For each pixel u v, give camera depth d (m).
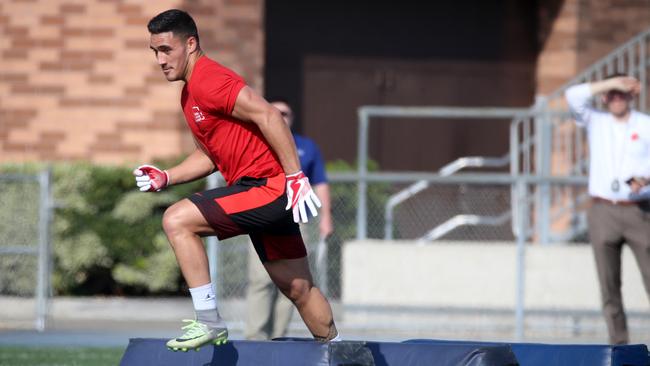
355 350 22.56
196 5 60.50
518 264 46.22
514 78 66.44
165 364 24.09
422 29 66.94
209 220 23.33
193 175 25.28
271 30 66.12
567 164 57.78
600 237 37.94
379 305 47.78
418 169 66.69
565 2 64.19
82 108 60.28
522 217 46.44
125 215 55.81
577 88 38.34
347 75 66.50
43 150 60.44
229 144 23.70
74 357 36.94
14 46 60.56
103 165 57.41
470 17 67.06
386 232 50.62
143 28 60.22
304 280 24.95
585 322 48.69
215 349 23.73
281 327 36.56
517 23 66.44
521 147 65.44
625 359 24.33
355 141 66.38
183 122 60.16
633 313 45.88
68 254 55.88
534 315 47.84
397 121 66.62
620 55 56.69
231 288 46.69
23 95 60.47
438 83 66.94
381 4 66.69
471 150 66.81
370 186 51.75
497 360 22.27
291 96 66.12
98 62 60.34
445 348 22.61
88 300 54.91
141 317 50.94
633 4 64.12
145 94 60.22
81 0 60.34
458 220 53.16
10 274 53.50
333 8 66.44
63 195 56.00
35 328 46.00
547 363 24.78
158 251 56.09
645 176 37.66
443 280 49.03
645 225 37.62
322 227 37.72
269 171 23.77
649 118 38.03
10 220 54.22
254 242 24.73
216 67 23.39
